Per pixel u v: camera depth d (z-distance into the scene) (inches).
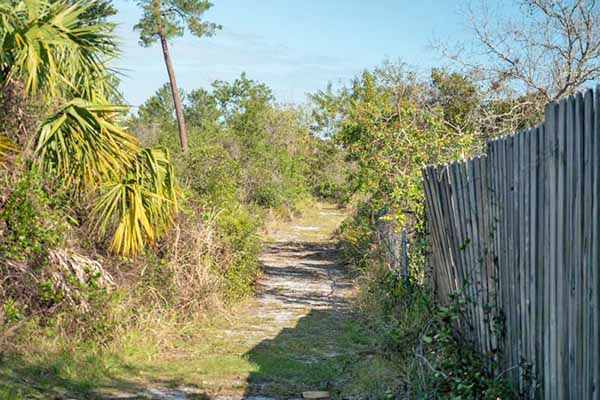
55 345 287.1
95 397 237.8
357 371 277.9
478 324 213.5
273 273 644.7
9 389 224.1
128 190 334.3
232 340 352.8
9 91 308.2
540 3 382.9
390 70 544.1
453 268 241.0
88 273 319.3
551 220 153.1
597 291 130.7
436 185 254.4
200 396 248.1
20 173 301.9
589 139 133.5
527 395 173.3
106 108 308.0
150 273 372.5
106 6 407.8
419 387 219.5
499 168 190.7
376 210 449.1
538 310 164.4
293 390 260.1
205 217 448.1
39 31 285.4
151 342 319.6
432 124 410.9
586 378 136.7
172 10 1010.1
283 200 1168.2
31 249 293.4
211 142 1051.9
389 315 349.1
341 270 668.1
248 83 1662.2
